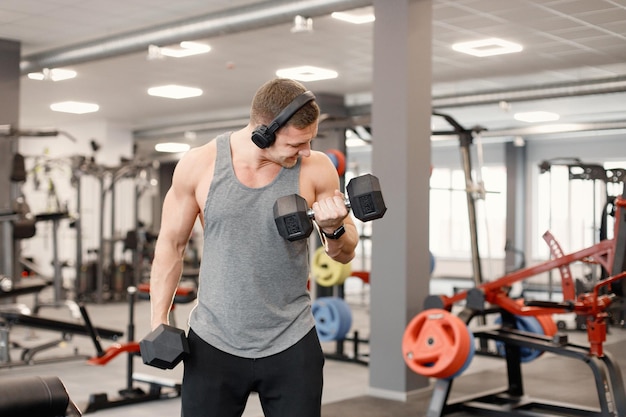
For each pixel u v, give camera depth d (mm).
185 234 1799
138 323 8070
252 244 1675
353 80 9055
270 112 1601
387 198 4746
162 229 1799
